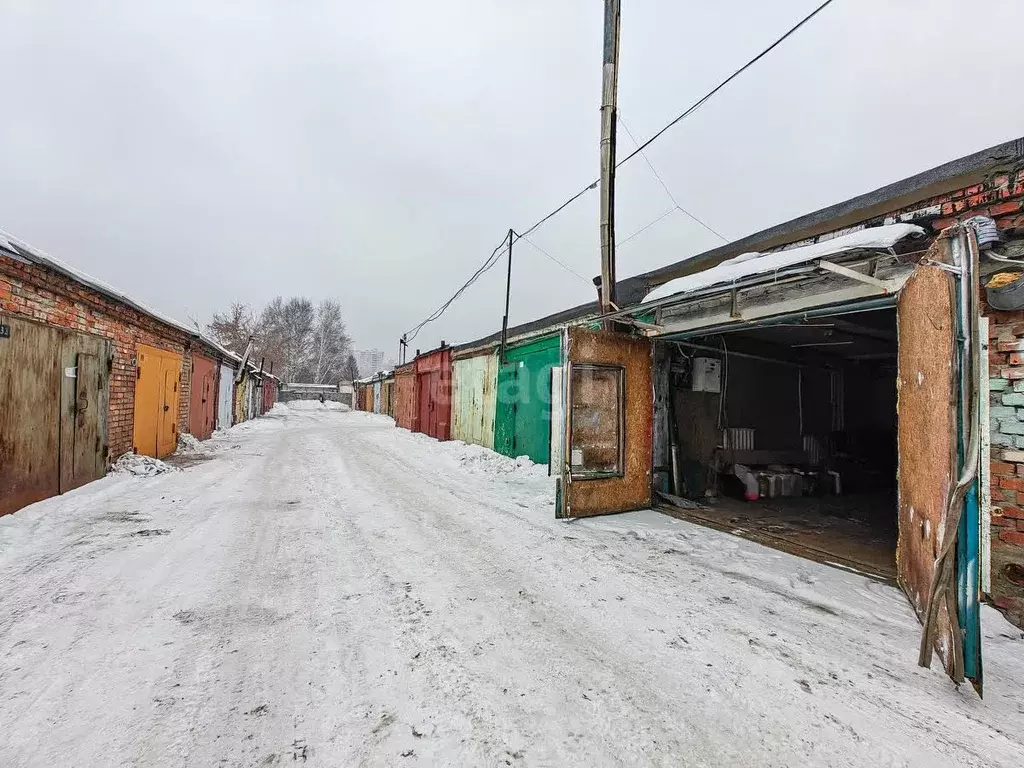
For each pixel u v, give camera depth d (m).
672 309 5.52
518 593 3.33
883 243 3.14
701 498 6.81
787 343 7.96
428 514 5.51
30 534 4.27
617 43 6.28
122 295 6.92
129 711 1.95
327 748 1.79
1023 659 2.58
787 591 3.49
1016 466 3.03
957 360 2.32
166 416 9.88
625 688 2.25
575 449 5.55
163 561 3.70
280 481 7.39
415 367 18.66
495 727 1.94
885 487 8.19
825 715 2.09
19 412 4.80
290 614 2.89
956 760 1.83
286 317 60.00
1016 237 3.09
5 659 2.30
